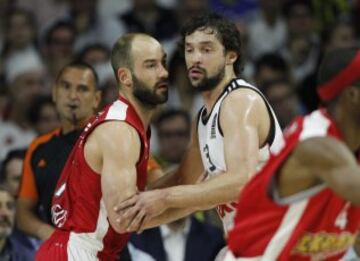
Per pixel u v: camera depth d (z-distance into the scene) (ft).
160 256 65.05
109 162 48.88
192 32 49.96
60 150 63.21
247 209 40.93
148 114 51.34
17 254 64.28
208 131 50.11
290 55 100.12
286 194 39.99
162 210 47.55
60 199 52.08
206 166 50.83
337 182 37.47
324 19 101.60
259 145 48.80
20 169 70.38
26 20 95.91
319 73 40.16
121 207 47.85
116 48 51.01
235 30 50.21
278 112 85.56
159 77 50.55
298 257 41.22
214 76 49.67
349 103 39.14
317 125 39.34
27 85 91.45
